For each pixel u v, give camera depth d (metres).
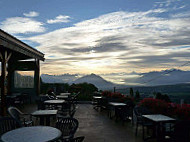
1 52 7.23
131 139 5.09
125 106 7.13
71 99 9.96
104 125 6.69
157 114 5.20
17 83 12.73
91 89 15.67
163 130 4.39
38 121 6.79
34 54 10.62
